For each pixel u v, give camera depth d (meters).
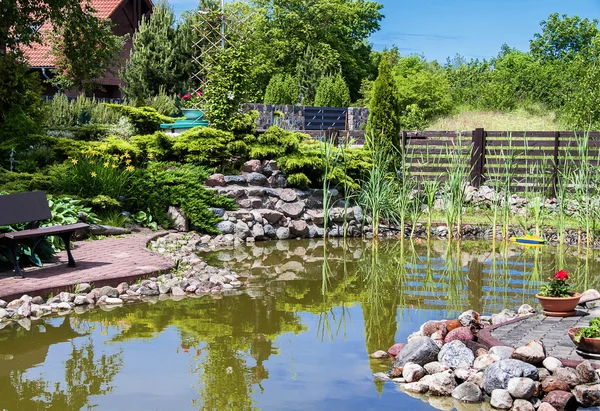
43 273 8.78
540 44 53.44
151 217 12.91
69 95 30.41
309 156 14.88
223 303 8.35
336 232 14.39
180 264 10.24
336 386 5.50
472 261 11.58
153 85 29.67
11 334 6.86
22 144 13.52
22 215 8.80
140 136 14.62
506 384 5.18
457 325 6.58
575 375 5.12
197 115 18.23
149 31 29.97
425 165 16.12
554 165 15.83
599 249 12.98
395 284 9.69
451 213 13.49
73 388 5.36
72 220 11.05
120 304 8.18
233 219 13.39
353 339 6.87
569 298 6.88
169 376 5.66
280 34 49.66
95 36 18.91
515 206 15.61
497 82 36.66
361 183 15.42
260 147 14.60
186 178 13.30
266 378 5.66
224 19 18.59
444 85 36.97
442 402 5.20
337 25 53.09
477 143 16.66
